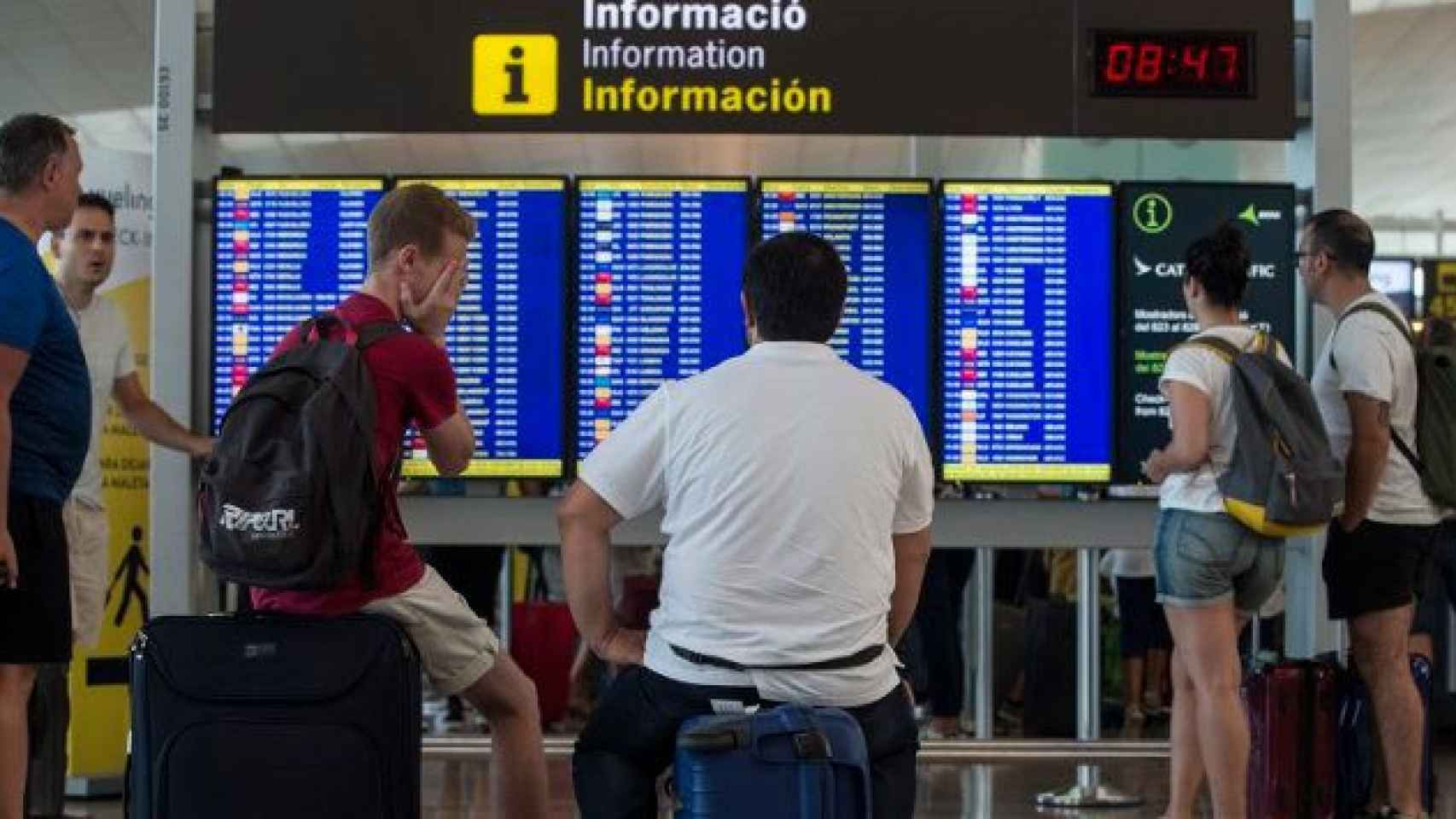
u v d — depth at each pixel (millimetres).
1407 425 7715
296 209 7988
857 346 7988
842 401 4723
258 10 7988
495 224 7973
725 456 4641
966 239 8008
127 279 9406
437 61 7973
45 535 5938
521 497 8133
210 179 8156
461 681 5512
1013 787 9203
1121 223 8039
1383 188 33281
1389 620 7754
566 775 9203
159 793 5004
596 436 7984
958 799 8805
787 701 4621
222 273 8000
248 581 4934
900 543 4996
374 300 5395
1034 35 8016
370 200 7969
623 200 7969
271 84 7988
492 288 7965
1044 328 8023
